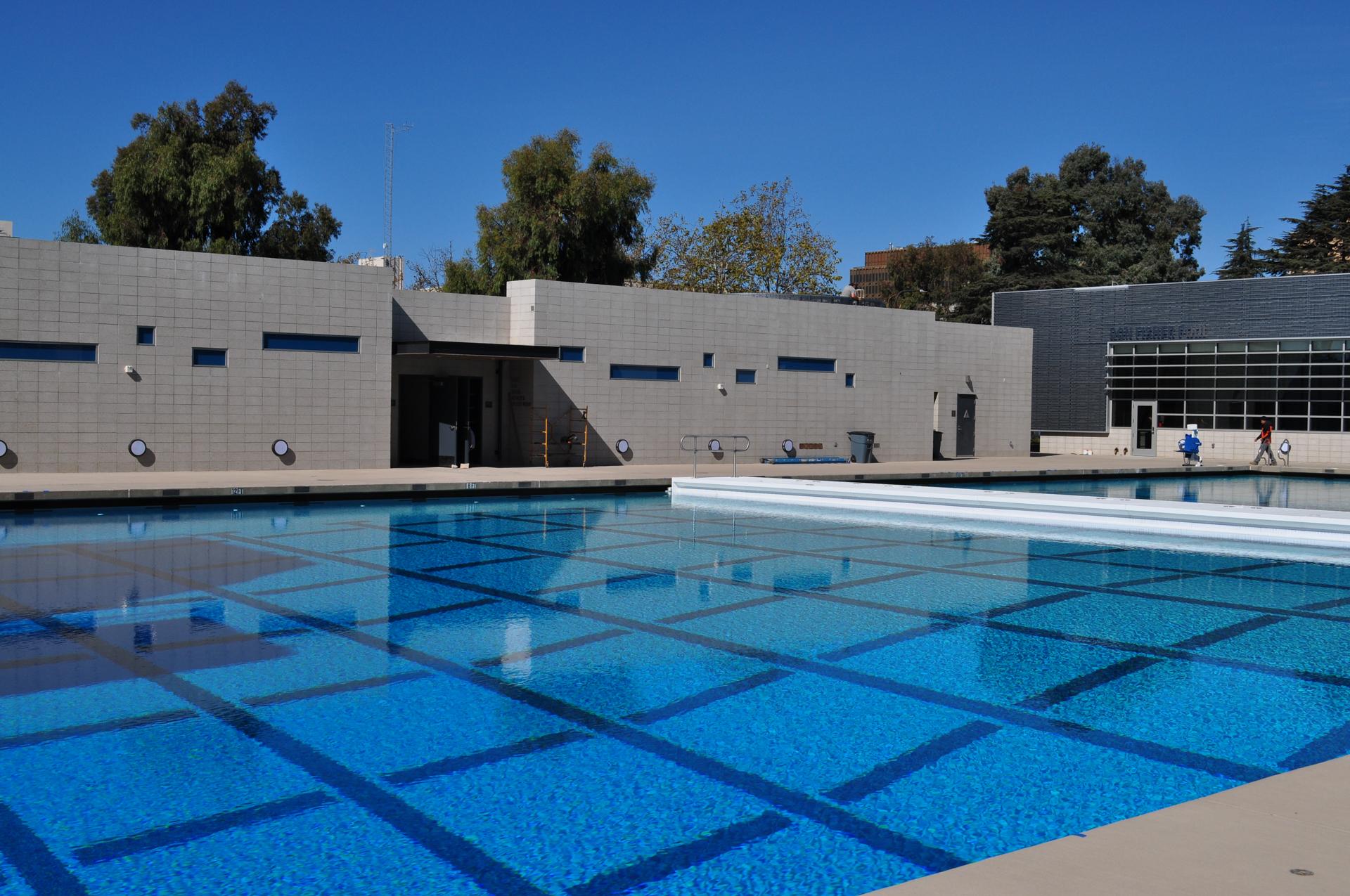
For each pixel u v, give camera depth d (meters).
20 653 7.21
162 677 6.62
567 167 44.25
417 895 3.75
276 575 10.43
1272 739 5.56
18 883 3.81
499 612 8.72
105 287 19.36
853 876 3.92
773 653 7.40
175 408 20.06
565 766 5.08
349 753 5.25
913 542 13.64
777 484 18.94
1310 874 3.19
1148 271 59.31
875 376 30.34
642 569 11.08
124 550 12.06
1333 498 21.38
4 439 18.66
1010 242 64.69
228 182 41.56
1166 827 3.63
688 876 3.92
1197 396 35.97
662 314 26.11
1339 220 59.31
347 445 21.89
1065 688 6.55
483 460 24.73
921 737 5.56
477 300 24.41
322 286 21.52
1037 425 39.50
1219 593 10.02
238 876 3.89
